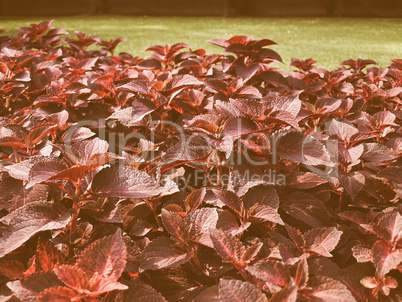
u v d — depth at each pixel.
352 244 1.84
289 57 9.13
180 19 20.30
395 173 1.99
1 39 4.82
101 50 4.92
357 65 4.04
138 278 1.68
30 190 1.93
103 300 1.42
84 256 1.42
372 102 3.09
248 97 2.68
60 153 2.36
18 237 1.49
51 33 4.71
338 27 15.70
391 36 11.69
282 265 1.46
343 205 2.23
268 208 1.75
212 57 3.48
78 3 23.67
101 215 1.75
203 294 1.51
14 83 2.90
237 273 1.68
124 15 22.80
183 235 1.66
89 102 2.81
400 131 2.57
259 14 21.83
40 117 2.66
